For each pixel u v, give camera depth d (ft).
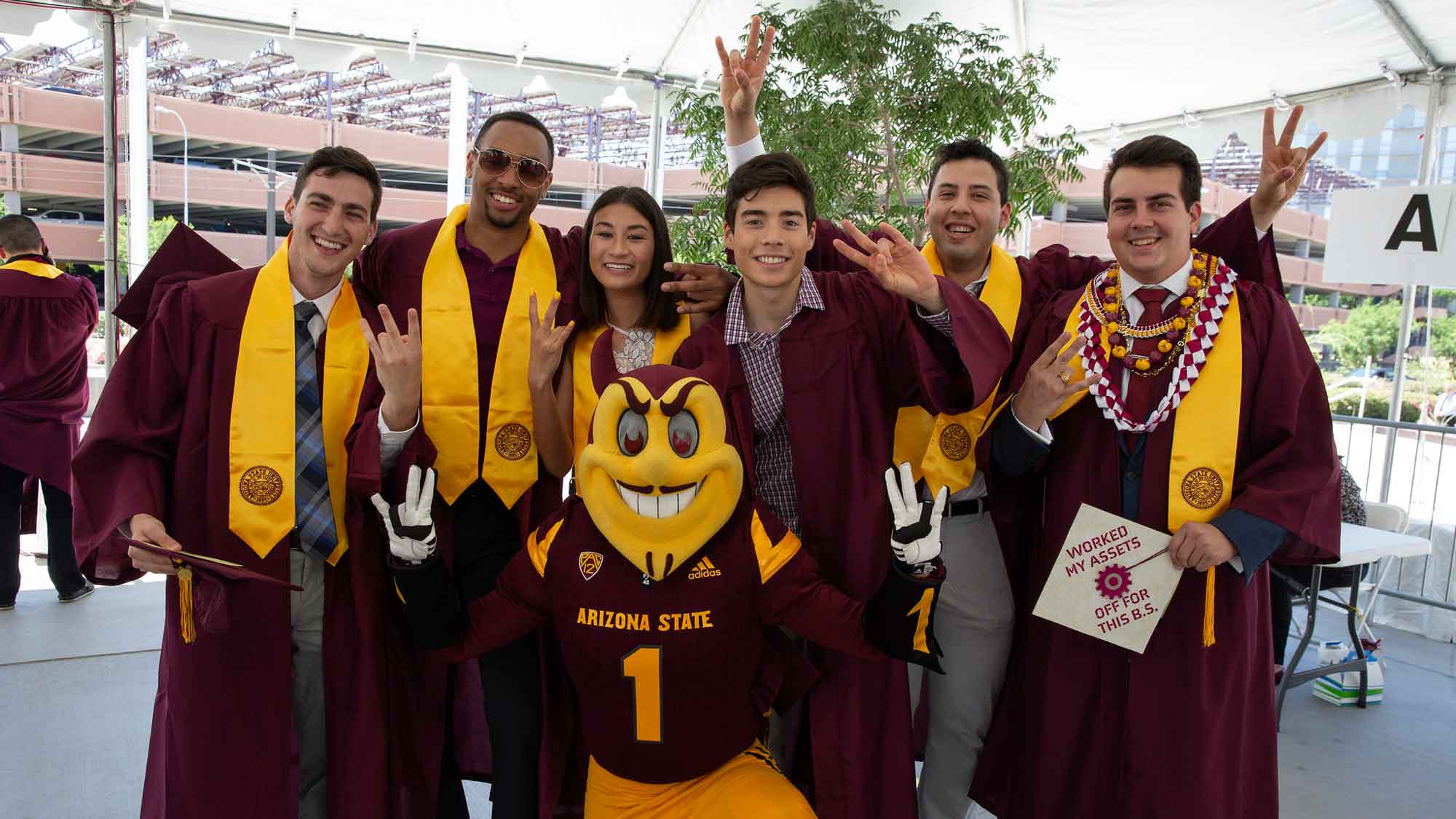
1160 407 7.42
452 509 8.21
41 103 75.61
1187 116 22.82
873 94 18.72
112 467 7.43
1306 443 7.41
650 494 6.37
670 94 21.90
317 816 8.39
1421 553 12.59
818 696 7.58
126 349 7.68
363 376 8.02
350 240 7.75
